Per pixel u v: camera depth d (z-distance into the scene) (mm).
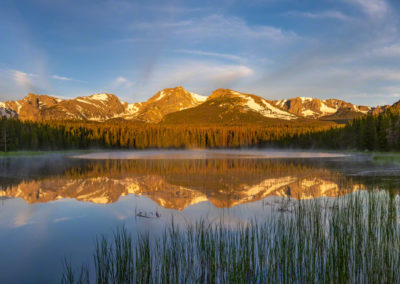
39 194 14289
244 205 11273
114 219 9531
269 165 34062
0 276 5605
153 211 10539
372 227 7492
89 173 24625
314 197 12789
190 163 38875
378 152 61875
